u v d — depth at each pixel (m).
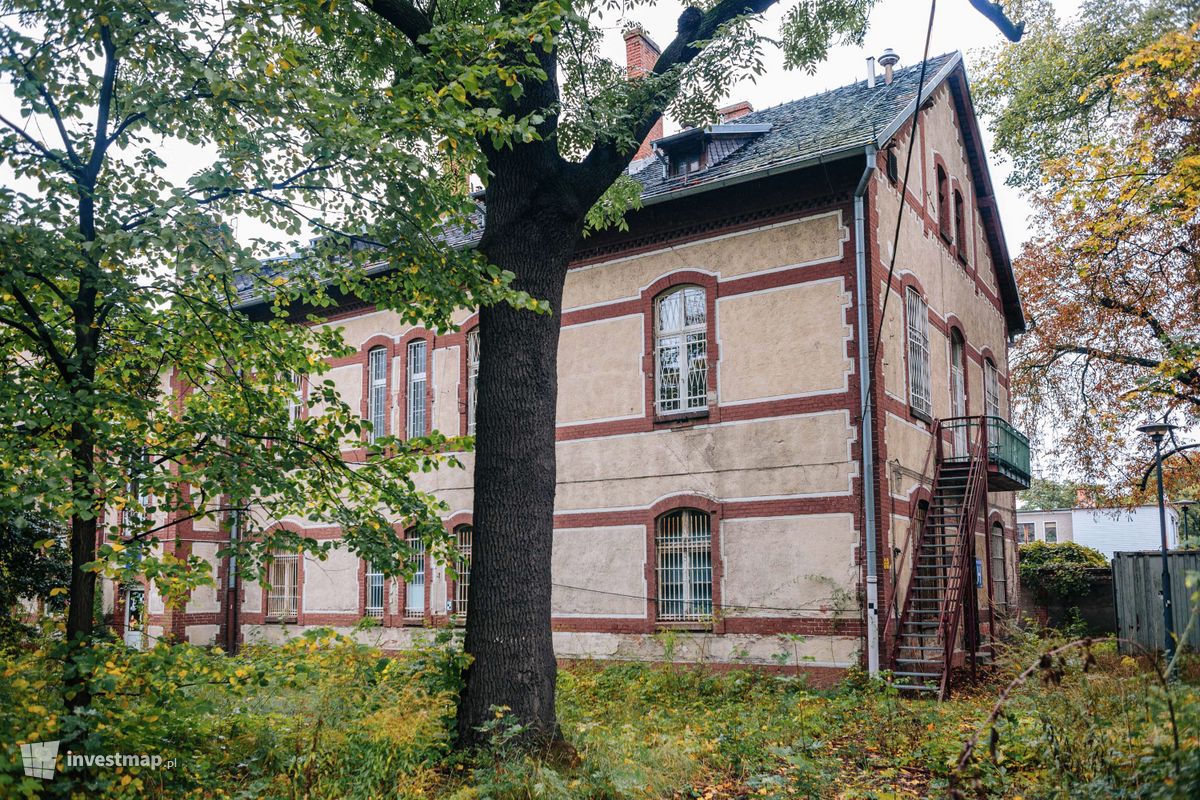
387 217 8.25
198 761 7.41
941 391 18.53
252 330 8.45
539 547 9.28
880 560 14.40
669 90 10.62
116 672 6.28
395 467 9.09
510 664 8.91
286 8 7.70
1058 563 27.64
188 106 7.49
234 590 22.52
